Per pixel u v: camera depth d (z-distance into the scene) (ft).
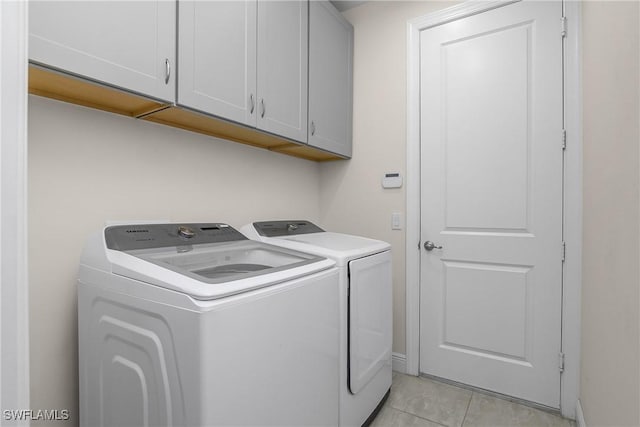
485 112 6.20
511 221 5.96
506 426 5.23
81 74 3.01
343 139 7.32
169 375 2.65
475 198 6.29
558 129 5.56
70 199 3.79
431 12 6.71
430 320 6.73
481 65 6.24
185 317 2.54
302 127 5.98
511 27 5.97
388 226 7.24
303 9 5.98
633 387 2.58
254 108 4.89
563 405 5.48
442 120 6.63
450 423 5.29
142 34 3.48
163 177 4.79
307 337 3.56
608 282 3.45
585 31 5.14
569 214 5.45
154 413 2.76
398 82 7.11
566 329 5.47
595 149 4.25
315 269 3.80
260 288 2.98
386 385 5.78
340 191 7.91
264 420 2.95
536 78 5.75
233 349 2.66
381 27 7.34
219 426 2.53
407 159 6.95
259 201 6.50
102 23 3.15
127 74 3.34
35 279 3.53
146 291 2.84
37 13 2.72
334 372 4.13
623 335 2.86
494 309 6.11
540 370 5.71
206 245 4.32
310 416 3.61
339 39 7.13
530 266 5.80
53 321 3.67
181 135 5.05
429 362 6.75
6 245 1.78
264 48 5.08
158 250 3.74
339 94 7.14
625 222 2.85
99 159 4.06
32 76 3.05
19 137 1.84
